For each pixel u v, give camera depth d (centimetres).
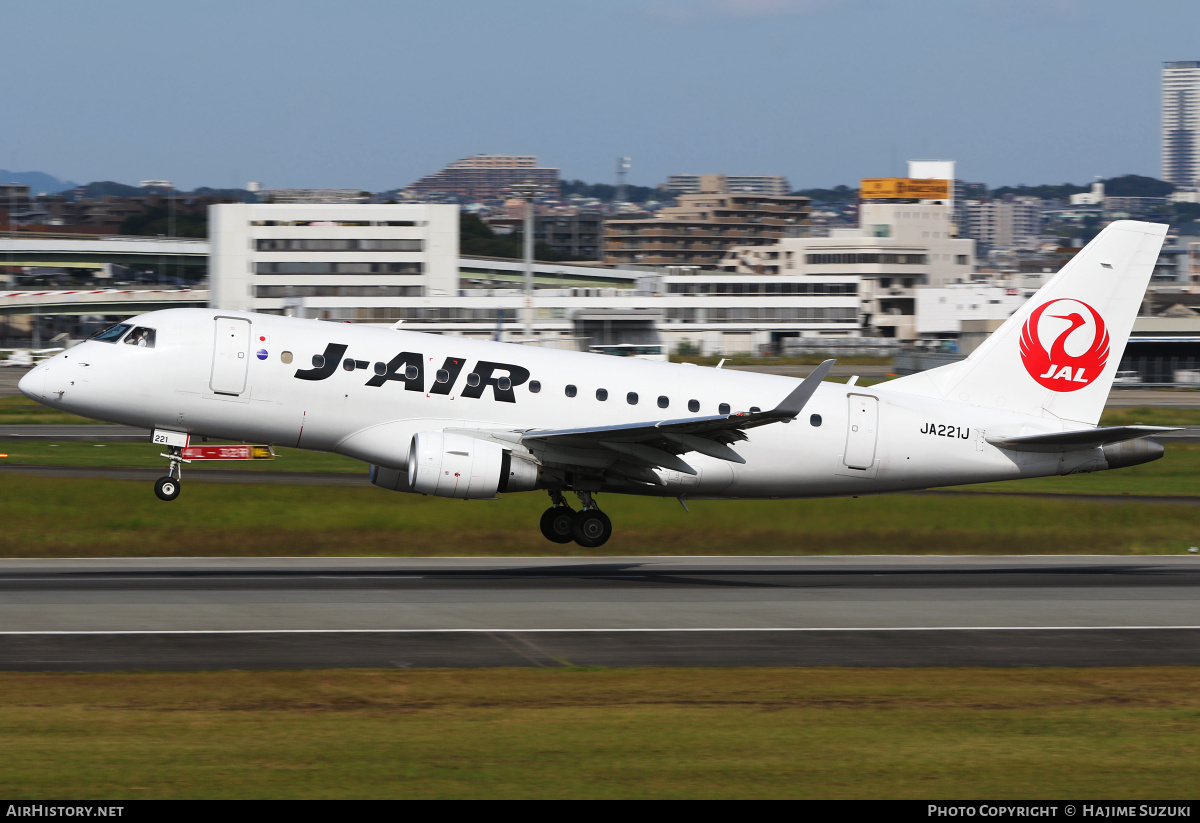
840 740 6006
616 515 14912
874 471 12675
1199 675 7719
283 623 8919
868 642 8700
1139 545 14812
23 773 5259
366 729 6047
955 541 14700
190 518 14700
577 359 12300
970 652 8419
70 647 7994
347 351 11712
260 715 6291
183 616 9131
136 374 11406
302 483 18650
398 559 12850
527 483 11438
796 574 12150
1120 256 13138
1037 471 13025
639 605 10012
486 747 5759
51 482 16200
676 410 12200
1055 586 11569
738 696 6906
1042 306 13112
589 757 5631
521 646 8294
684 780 5328
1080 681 7481
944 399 13025
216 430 11731
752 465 12388
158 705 6469
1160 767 5666
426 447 11094
